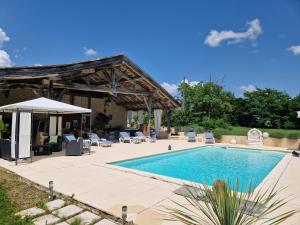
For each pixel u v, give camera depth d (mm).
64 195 5082
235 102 34281
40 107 8570
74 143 10047
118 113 22016
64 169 7438
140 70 16031
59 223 3814
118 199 4941
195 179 8633
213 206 2666
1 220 3789
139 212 4301
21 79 11703
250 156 14172
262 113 31516
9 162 8281
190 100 31609
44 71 11242
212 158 13422
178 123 29969
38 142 10977
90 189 5535
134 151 12445
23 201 4699
